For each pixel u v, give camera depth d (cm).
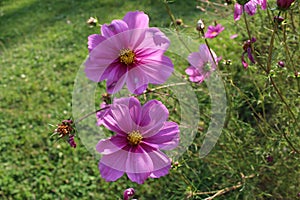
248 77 104
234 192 85
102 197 112
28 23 225
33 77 171
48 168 124
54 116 146
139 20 41
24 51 195
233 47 133
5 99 159
